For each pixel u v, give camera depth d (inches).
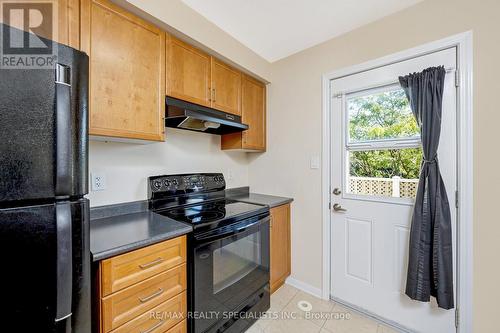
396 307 63.5
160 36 55.4
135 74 50.4
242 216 61.6
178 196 70.4
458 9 53.7
